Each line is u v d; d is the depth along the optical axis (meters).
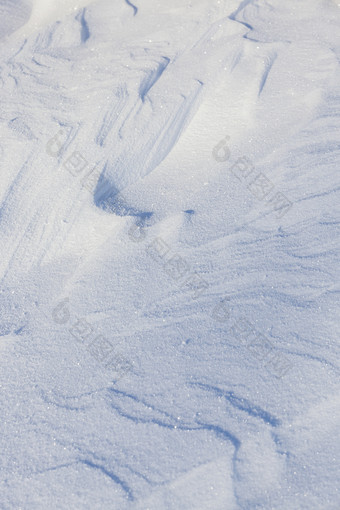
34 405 3.36
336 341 3.29
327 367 3.24
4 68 4.37
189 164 3.92
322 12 4.37
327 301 3.38
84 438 3.25
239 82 4.05
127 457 3.19
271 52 4.14
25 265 3.73
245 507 3.05
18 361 3.47
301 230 3.59
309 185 3.70
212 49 4.20
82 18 4.72
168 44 4.29
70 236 3.75
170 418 3.23
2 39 4.89
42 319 3.57
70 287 3.63
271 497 3.06
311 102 3.95
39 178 3.86
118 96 4.03
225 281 3.52
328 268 3.45
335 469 3.07
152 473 3.14
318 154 3.78
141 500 3.11
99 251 3.69
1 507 3.17
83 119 3.99
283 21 4.36
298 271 3.47
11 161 3.91
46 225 3.78
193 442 3.17
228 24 4.30
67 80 4.20
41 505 3.16
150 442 3.20
